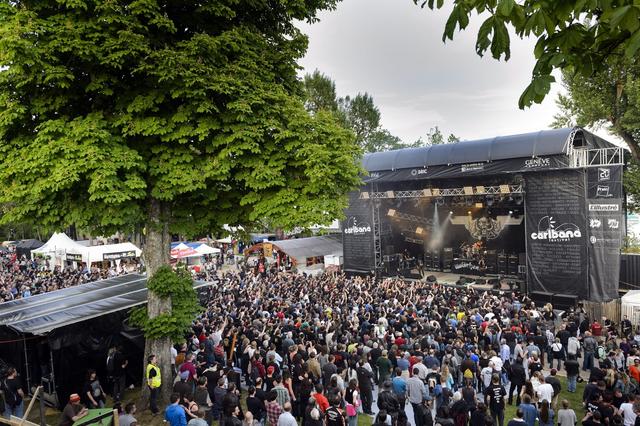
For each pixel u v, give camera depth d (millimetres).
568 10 3295
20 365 15008
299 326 17641
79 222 11852
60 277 30984
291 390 12359
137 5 11461
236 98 12406
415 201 40594
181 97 12766
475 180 31969
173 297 13828
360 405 13383
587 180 25641
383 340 16078
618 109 31719
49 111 12477
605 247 25672
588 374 16812
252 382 13172
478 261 38094
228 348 16734
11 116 11328
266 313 19922
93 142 11547
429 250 40969
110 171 11047
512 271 36719
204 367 13789
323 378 13352
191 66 11789
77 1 10930
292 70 14781
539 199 27266
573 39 3480
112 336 15125
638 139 32562
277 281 30188
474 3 3654
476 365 13945
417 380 11883
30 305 15938
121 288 17547
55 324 13461
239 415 11133
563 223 26344
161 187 12609
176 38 13320
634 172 32219
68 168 10773
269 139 13172
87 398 13141
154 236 13867
